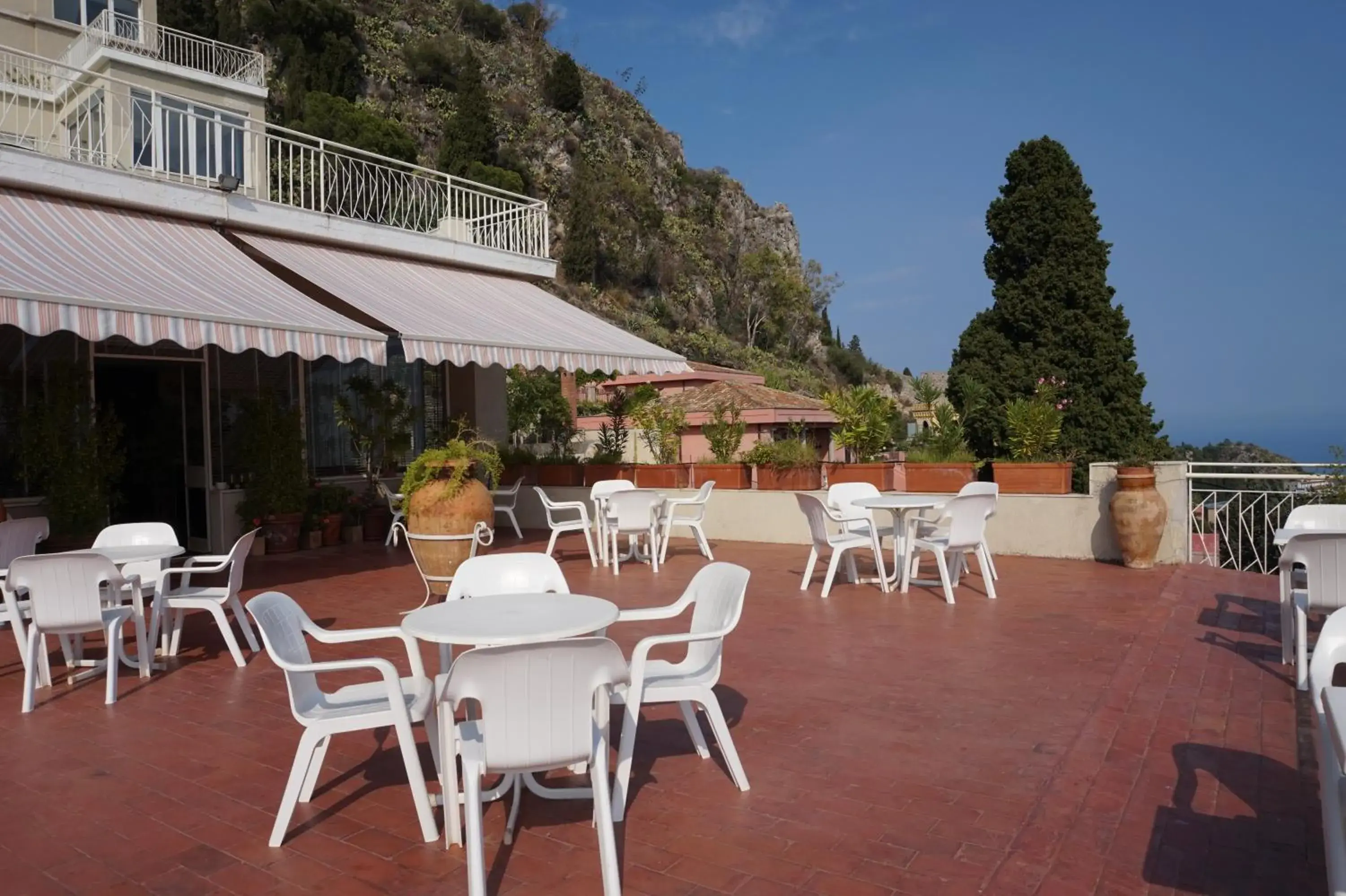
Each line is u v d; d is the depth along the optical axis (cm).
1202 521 1016
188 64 2198
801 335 7406
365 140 4291
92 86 1054
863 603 840
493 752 296
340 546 1296
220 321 770
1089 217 1614
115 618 580
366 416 1427
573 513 1428
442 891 327
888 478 1209
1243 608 777
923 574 999
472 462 862
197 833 380
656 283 6388
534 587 485
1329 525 653
